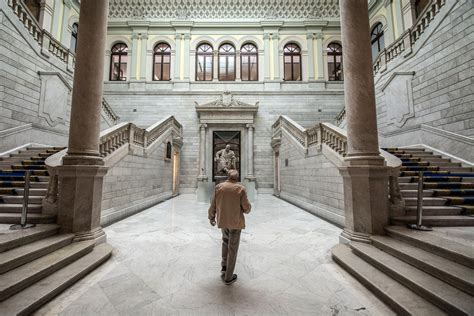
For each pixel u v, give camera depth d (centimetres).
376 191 402
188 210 804
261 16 1566
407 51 924
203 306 238
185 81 1501
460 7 710
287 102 1502
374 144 419
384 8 1296
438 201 480
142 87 1492
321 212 689
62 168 395
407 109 920
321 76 1522
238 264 346
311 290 272
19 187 535
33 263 287
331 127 664
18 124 823
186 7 1544
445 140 746
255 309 233
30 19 874
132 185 749
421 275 262
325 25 1544
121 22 1520
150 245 428
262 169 1441
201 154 1396
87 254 354
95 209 415
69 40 1303
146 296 256
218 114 1424
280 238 477
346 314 227
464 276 232
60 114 1008
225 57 1568
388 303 239
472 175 592
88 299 249
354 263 326
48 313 223
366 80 427
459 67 716
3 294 224
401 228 386
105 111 1303
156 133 1002
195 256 377
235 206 285
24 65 850
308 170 830
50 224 394
